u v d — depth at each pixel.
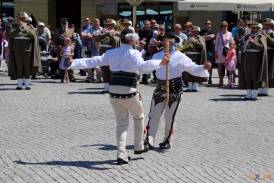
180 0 25.28
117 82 8.67
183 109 14.38
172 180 7.99
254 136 11.19
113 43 16.92
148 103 15.24
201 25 28.73
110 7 29.27
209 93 17.69
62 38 20.44
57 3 30.56
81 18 29.72
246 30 18.31
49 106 14.70
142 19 28.73
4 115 13.36
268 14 27.55
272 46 16.53
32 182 7.86
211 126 12.18
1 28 25.08
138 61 8.64
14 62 17.81
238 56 18.06
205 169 8.61
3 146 10.07
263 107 14.98
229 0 23.39
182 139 10.78
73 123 12.41
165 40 9.44
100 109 14.27
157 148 9.97
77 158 9.19
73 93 17.22
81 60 8.81
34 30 17.98
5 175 8.19
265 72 16.19
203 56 17.97
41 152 9.60
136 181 7.91
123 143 8.86
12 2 30.36
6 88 18.25
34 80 20.81
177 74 9.62
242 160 9.21
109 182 7.86
